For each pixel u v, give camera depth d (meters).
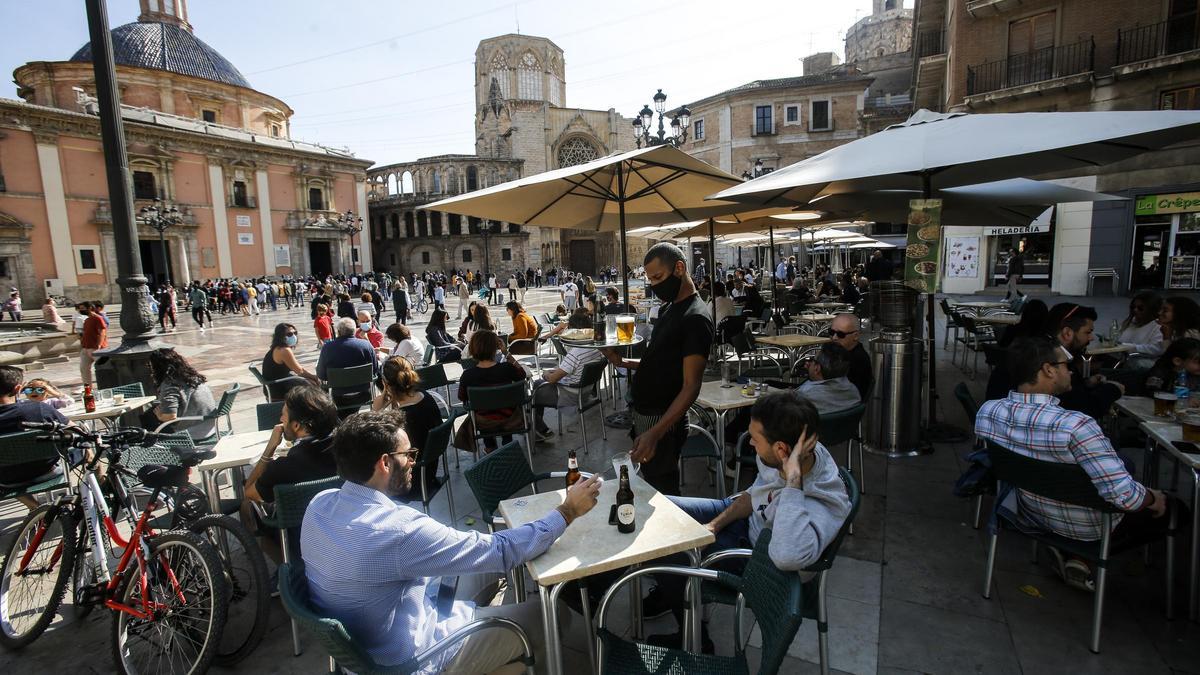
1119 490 2.59
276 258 43.91
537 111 60.72
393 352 7.80
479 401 5.17
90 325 10.16
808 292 16.58
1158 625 2.93
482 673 2.25
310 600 2.05
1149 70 16.52
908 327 5.33
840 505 2.35
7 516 4.98
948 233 22.73
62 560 3.21
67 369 13.42
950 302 18.97
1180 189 17.39
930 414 6.18
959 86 20.48
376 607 1.99
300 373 6.89
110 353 7.02
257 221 42.81
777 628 1.93
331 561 1.96
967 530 3.96
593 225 7.53
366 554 1.94
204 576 2.88
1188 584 3.16
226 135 42.91
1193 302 5.46
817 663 2.77
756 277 26.41
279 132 51.47
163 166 37.72
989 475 3.45
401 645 2.04
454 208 5.46
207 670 2.85
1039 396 2.91
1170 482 4.62
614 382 8.31
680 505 2.98
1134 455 5.26
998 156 3.53
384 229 62.16
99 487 3.34
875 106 41.94
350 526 1.97
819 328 11.04
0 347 13.41
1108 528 2.71
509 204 5.82
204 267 39.88
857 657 2.79
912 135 4.39
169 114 40.66
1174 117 3.30
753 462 4.02
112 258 35.66
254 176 42.69
